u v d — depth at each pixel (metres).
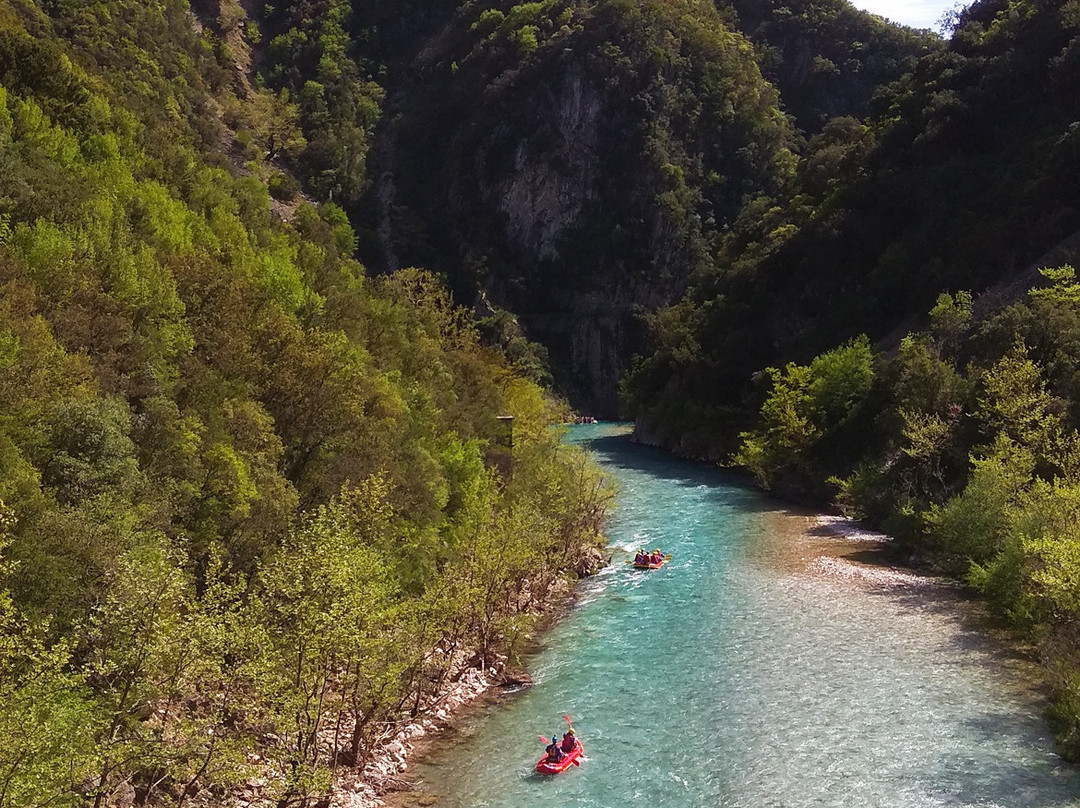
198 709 21.19
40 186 36.59
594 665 33.47
